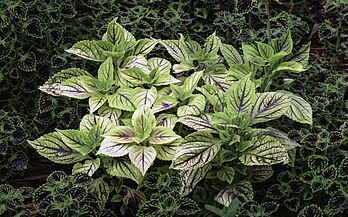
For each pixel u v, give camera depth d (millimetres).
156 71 1819
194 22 2266
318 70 2104
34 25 1933
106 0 2146
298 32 2152
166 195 1595
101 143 1646
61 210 1524
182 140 1639
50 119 1922
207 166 1658
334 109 1985
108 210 1669
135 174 1635
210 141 1636
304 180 1673
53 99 1925
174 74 2061
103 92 1803
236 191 1669
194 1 2270
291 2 2189
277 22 2135
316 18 2354
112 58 1881
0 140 1839
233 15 2176
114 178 1757
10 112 1959
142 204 1631
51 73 1985
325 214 1661
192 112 1711
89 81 1807
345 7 2109
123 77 1818
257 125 1887
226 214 1531
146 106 1708
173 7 2221
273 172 1751
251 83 1656
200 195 1733
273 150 1608
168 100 1760
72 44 2025
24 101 2006
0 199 1600
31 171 1958
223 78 1854
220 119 1621
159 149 1668
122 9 2266
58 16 1979
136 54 1918
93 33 2109
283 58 1814
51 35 1994
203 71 1838
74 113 1926
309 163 1693
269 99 1678
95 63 2057
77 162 1759
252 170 1720
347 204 1640
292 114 1744
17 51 1957
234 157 1656
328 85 2008
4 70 1942
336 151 1748
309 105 1762
